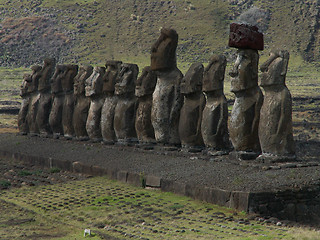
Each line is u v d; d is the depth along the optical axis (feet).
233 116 173.37
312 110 433.48
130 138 221.25
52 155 225.15
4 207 163.32
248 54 171.94
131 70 220.64
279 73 162.40
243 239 116.67
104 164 197.47
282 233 119.96
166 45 200.54
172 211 142.92
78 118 240.73
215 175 158.51
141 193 164.86
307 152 231.50
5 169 221.66
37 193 177.37
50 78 264.72
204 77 184.65
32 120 269.03
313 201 142.00
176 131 201.98
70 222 143.13
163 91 201.46
